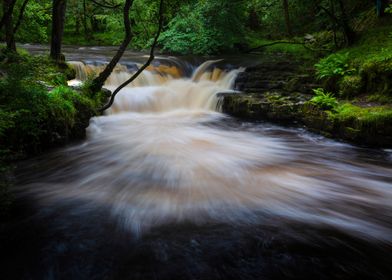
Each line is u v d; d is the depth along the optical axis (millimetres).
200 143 8695
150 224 4730
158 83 12836
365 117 7863
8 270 3787
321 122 8906
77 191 5699
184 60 14852
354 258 4012
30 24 13500
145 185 6027
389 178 6473
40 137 6918
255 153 7980
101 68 12141
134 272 3766
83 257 4012
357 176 6578
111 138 8836
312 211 5137
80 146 8062
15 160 6414
